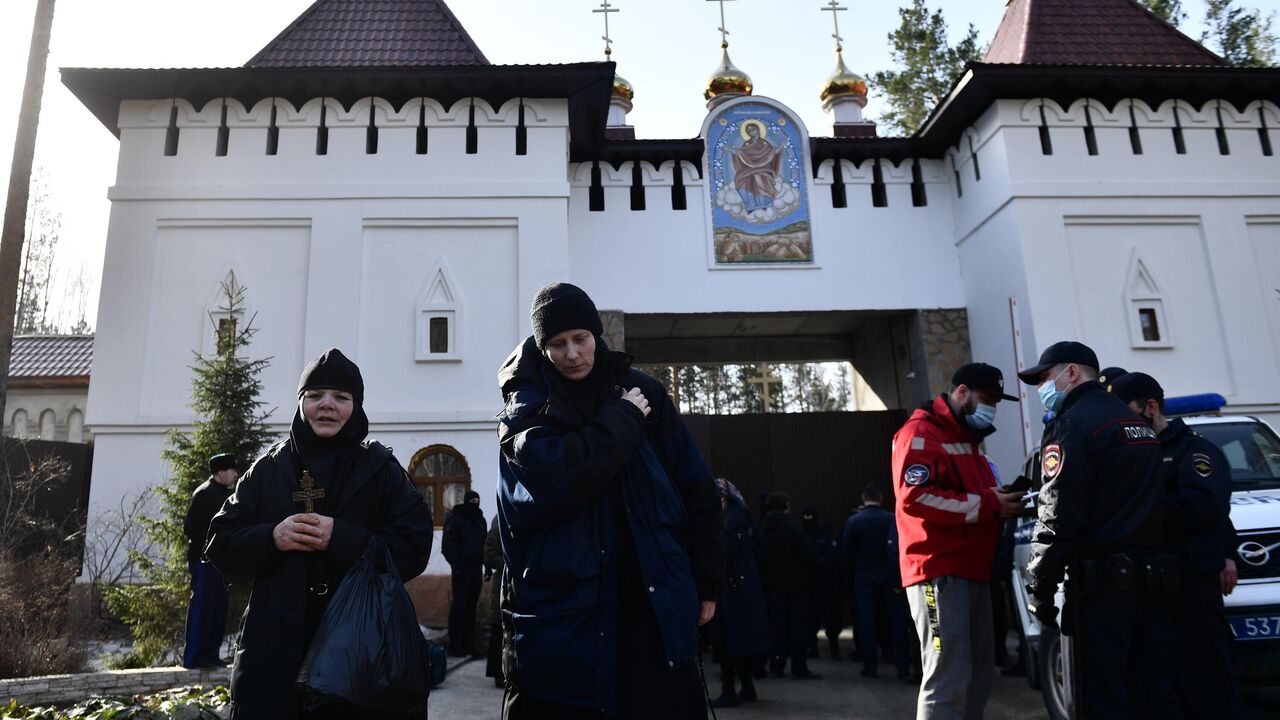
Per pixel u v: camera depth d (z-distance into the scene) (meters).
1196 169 14.41
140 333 12.70
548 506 2.79
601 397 3.11
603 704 2.72
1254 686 5.22
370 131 13.90
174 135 13.64
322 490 3.37
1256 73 14.01
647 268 15.30
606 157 15.68
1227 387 13.55
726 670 7.82
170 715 5.80
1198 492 4.55
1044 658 6.32
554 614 2.79
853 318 17.02
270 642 3.10
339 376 3.45
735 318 16.09
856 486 15.80
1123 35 15.69
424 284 13.21
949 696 4.39
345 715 3.11
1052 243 13.75
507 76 13.41
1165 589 3.96
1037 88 14.24
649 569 2.84
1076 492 4.02
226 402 9.52
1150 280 13.83
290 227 13.33
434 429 12.73
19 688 6.69
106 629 10.38
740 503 8.09
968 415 4.81
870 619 9.37
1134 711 3.93
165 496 9.24
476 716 7.04
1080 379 4.52
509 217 13.50
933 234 15.86
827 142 15.79
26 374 17.98
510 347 13.08
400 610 3.19
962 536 4.54
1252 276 14.01
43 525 12.14
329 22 15.23
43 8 10.48
